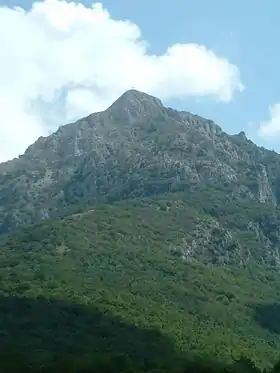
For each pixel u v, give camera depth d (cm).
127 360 17438
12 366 16188
